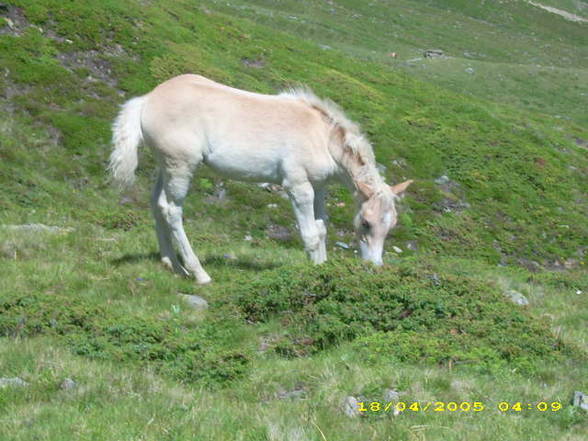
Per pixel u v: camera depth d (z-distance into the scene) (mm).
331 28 72688
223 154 10844
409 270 10117
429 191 26656
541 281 15977
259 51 35188
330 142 11031
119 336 8250
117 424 5871
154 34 30250
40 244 12016
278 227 21766
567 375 8172
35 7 26797
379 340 8195
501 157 31453
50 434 5625
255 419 6215
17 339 7797
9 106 21906
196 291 10672
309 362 7855
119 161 10945
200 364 7578
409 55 69250
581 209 29781
